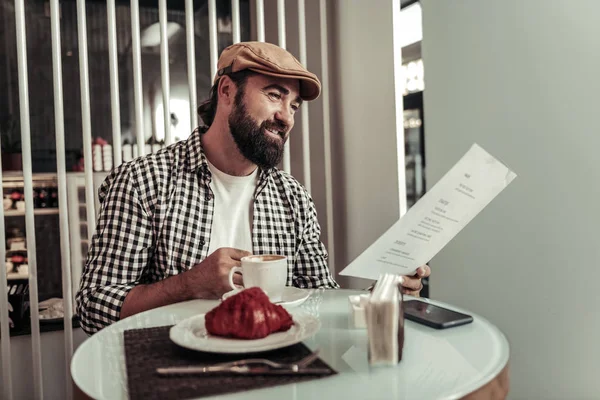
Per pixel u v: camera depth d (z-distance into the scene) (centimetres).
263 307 78
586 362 151
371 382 65
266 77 137
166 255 136
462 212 103
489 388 66
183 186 141
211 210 144
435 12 196
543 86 158
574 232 152
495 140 175
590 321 150
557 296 158
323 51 221
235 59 139
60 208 181
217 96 151
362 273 105
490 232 180
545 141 159
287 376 67
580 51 147
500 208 175
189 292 114
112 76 188
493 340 82
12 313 192
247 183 153
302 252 157
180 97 328
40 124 311
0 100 308
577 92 149
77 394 65
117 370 71
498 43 172
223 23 314
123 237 130
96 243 131
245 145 140
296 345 78
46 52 311
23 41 175
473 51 181
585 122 147
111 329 91
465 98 186
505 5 168
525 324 169
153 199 136
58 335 196
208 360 73
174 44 325
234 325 77
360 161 212
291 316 82
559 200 156
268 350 75
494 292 179
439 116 197
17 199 276
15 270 283
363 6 204
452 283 196
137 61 192
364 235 212
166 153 146
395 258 106
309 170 222
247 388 63
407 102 371
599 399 149
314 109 239
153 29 323
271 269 103
